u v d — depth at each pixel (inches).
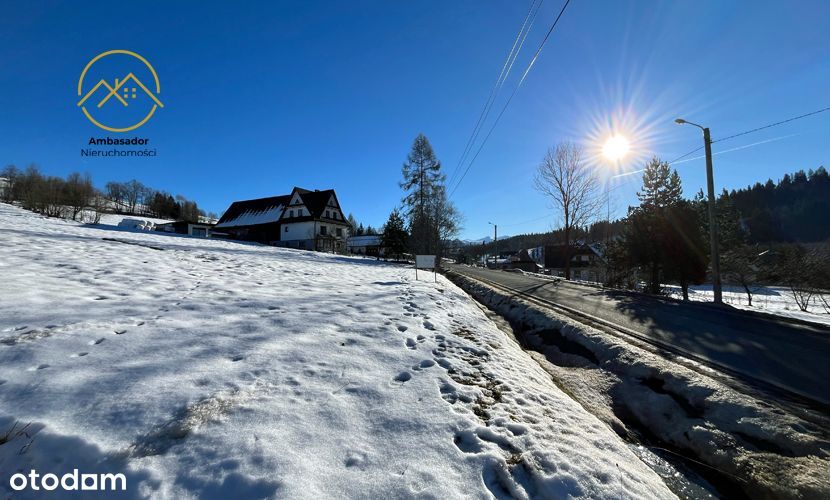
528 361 219.5
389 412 123.4
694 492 126.9
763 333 296.4
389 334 208.1
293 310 238.1
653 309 411.2
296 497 81.0
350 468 93.7
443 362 175.9
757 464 132.7
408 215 1339.8
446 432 114.5
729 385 185.8
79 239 474.9
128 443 93.7
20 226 583.2
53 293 210.7
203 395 119.8
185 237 984.3
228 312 217.5
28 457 85.8
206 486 82.6
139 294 236.7
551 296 521.0
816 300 694.5
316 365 155.2
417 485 89.5
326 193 1603.1
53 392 111.3
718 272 462.9
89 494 78.1
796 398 170.7
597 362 249.3
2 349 135.6
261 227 1652.3
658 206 627.8
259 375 139.1
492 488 92.7
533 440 115.4
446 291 435.8
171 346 157.5
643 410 183.2
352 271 576.1
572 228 1070.4
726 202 949.8
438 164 1334.9
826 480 116.3
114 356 141.5
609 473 103.6
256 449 95.0
